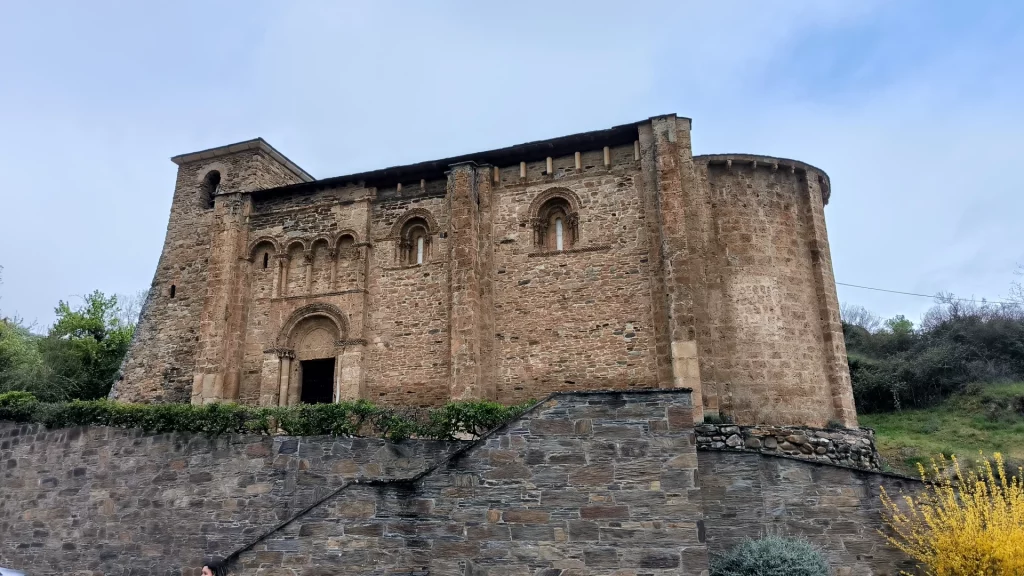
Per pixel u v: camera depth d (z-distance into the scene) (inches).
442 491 470.9
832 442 716.0
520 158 871.7
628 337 770.2
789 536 524.1
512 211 858.8
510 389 798.5
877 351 1608.0
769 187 806.5
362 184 944.9
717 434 683.4
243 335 948.6
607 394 458.9
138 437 689.6
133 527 663.8
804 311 781.3
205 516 639.8
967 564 447.5
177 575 632.4
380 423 626.5
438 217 895.7
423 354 850.8
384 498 477.7
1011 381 1272.1
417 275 882.8
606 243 807.7
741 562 487.2
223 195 1002.1
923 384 1330.0
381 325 884.0
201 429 665.6
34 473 726.5
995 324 1446.9
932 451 937.5
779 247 789.2
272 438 639.8
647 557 426.9
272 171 1151.0
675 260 747.4
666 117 799.1
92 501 689.0
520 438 466.0
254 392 917.8
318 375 923.4
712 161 793.6
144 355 1055.6
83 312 1525.6
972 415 1171.9
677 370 715.4
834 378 768.3
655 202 789.2
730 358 741.3
